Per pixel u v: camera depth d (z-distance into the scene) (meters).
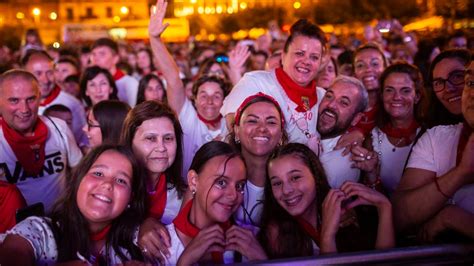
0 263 2.11
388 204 2.38
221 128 3.88
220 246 2.27
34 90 3.43
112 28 22.12
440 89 3.12
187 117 4.01
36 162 3.49
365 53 4.37
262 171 2.79
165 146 2.81
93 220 2.29
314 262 1.80
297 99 3.42
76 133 5.40
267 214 2.58
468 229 2.29
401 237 2.53
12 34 22.27
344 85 3.35
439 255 1.84
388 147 3.38
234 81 5.31
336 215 2.35
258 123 2.75
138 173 2.45
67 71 7.04
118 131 3.48
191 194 2.65
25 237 2.19
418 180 2.51
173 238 2.41
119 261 2.37
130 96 6.92
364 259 1.81
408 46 8.58
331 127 3.39
